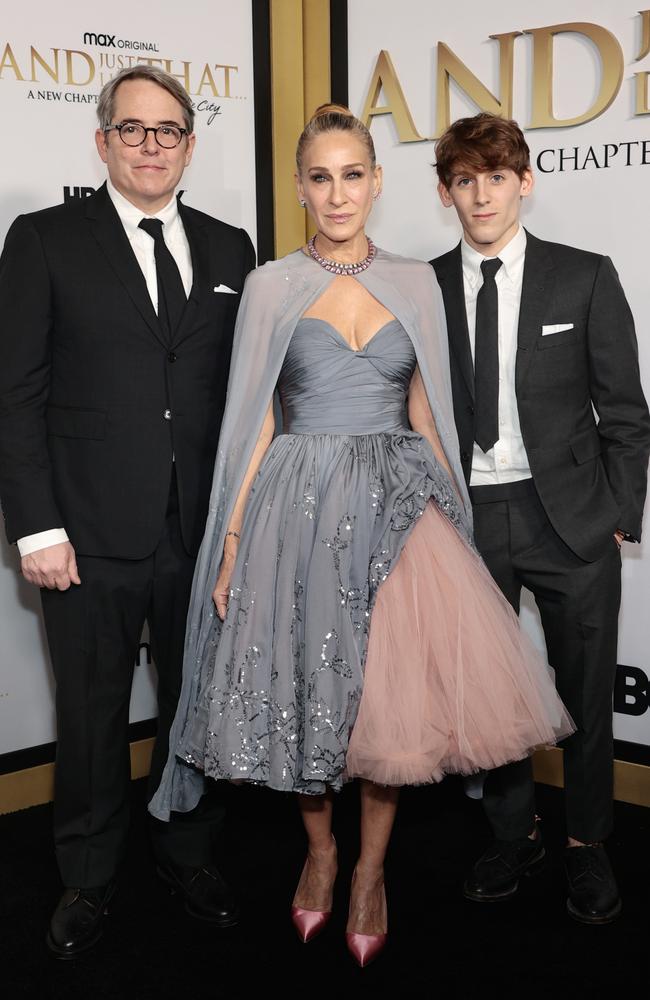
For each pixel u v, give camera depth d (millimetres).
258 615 2139
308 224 3176
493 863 2520
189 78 2957
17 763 3008
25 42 2734
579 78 2770
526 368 2324
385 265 2279
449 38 2914
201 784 2385
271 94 3066
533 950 2293
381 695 2045
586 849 2477
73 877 2350
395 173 3051
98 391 2246
